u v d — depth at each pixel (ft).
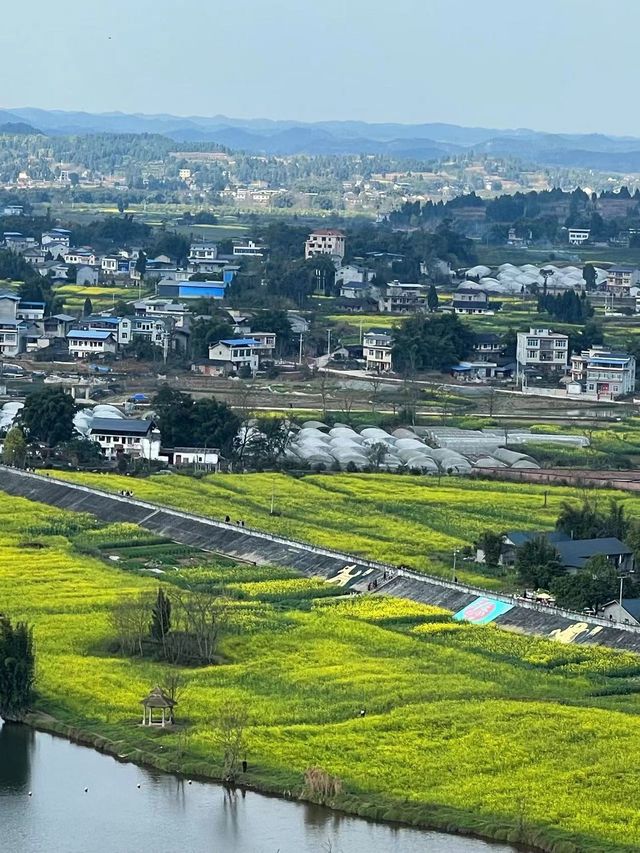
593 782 489.26
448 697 563.89
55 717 550.36
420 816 473.26
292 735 527.40
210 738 528.63
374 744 518.37
